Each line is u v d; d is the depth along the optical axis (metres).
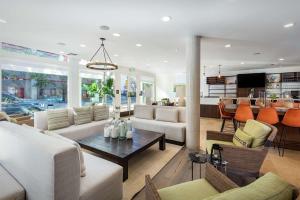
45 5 2.42
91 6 2.45
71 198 1.35
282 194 0.74
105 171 1.79
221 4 2.37
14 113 4.63
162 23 3.03
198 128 3.77
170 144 4.11
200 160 1.96
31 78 5.00
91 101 6.97
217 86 10.20
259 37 3.78
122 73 8.33
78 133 3.92
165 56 5.84
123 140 3.10
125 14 2.69
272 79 8.55
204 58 6.15
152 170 2.76
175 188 1.41
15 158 1.60
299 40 4.02
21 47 4.63
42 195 1.29
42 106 5.32
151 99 10.88
